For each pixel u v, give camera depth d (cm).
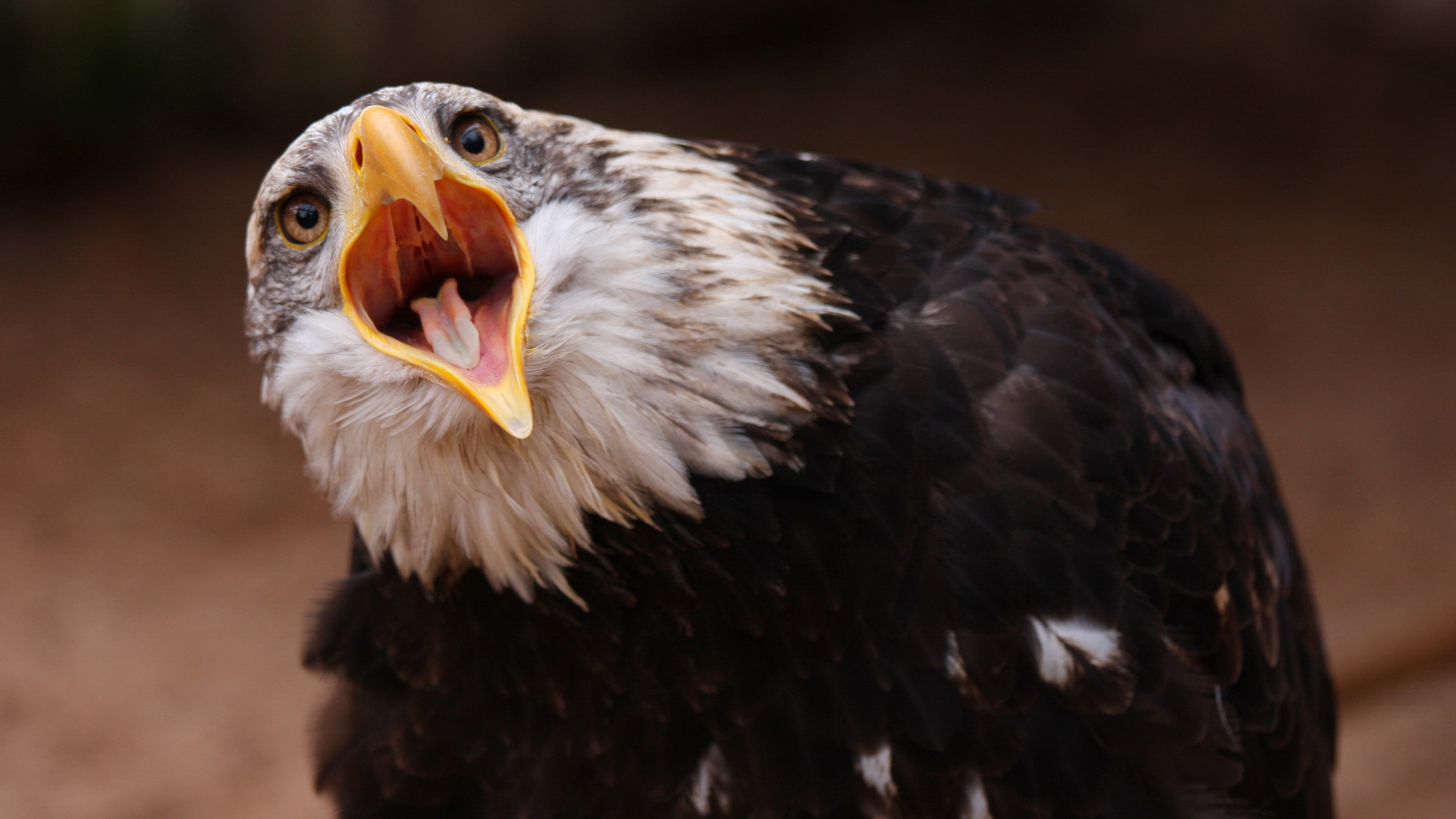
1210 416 570
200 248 2103
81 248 2078
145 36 2238
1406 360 1866
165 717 1305
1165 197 2248
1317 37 2638
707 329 427
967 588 459
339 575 1507
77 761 1250
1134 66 2573
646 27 2547
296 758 1248
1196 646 500
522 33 2470
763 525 444
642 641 470
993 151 2345
